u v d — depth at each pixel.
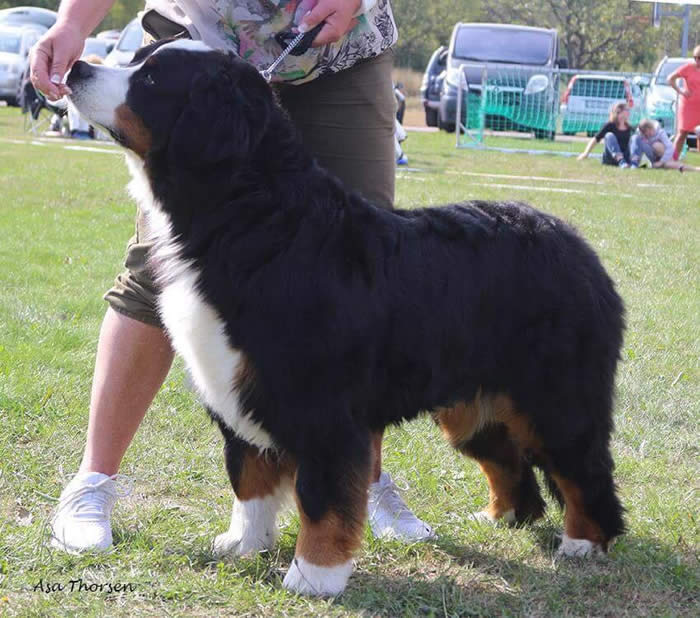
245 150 3.21
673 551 3.77
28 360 5.75
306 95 3.94
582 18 48.72
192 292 3.27
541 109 23.97
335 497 3.26
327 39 3.56
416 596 3.37
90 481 3.79
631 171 18.59
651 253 10.22
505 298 3.56
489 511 4.11
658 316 7.57
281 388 3.19
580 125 24.58
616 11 48.38
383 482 4.02
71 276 8.19
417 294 3.38
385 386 3.39
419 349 3.40
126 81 3.31
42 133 21.53
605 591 3.49
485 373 3.61
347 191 3.45
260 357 3.18
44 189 13.32
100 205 12.30
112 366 3.80
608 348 3.73
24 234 9.97
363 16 3.81
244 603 3.25
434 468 4.63
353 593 3.36
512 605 3.36
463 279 3.48
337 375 3.21
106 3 3.63
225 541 3.69
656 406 5.55
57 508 3.81
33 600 3.20
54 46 3.48
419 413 3.56
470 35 25.52
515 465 4.01
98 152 18.27
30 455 4.45
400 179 15.15
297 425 3.22
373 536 3.84
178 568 3.53
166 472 4.45
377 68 3.98
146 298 3.73
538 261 3.62
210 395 3.37
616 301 3.80
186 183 3.26
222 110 3.19
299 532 3.46
